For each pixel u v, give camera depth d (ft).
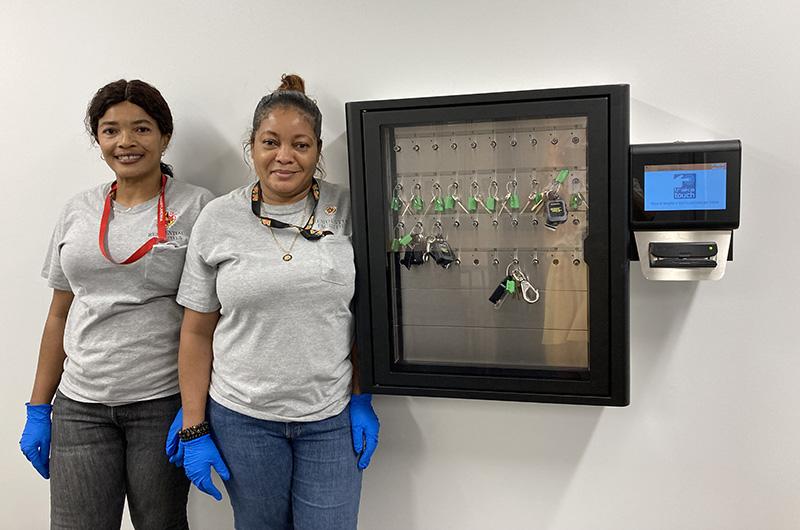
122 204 5.08
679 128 4.82
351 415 4.98
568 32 4.89
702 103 4.77
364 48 5.24
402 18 5.14
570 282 4.81
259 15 5.39
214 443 4.77
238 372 4.58
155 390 4.98
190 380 4.75
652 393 5.12
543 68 4.96
